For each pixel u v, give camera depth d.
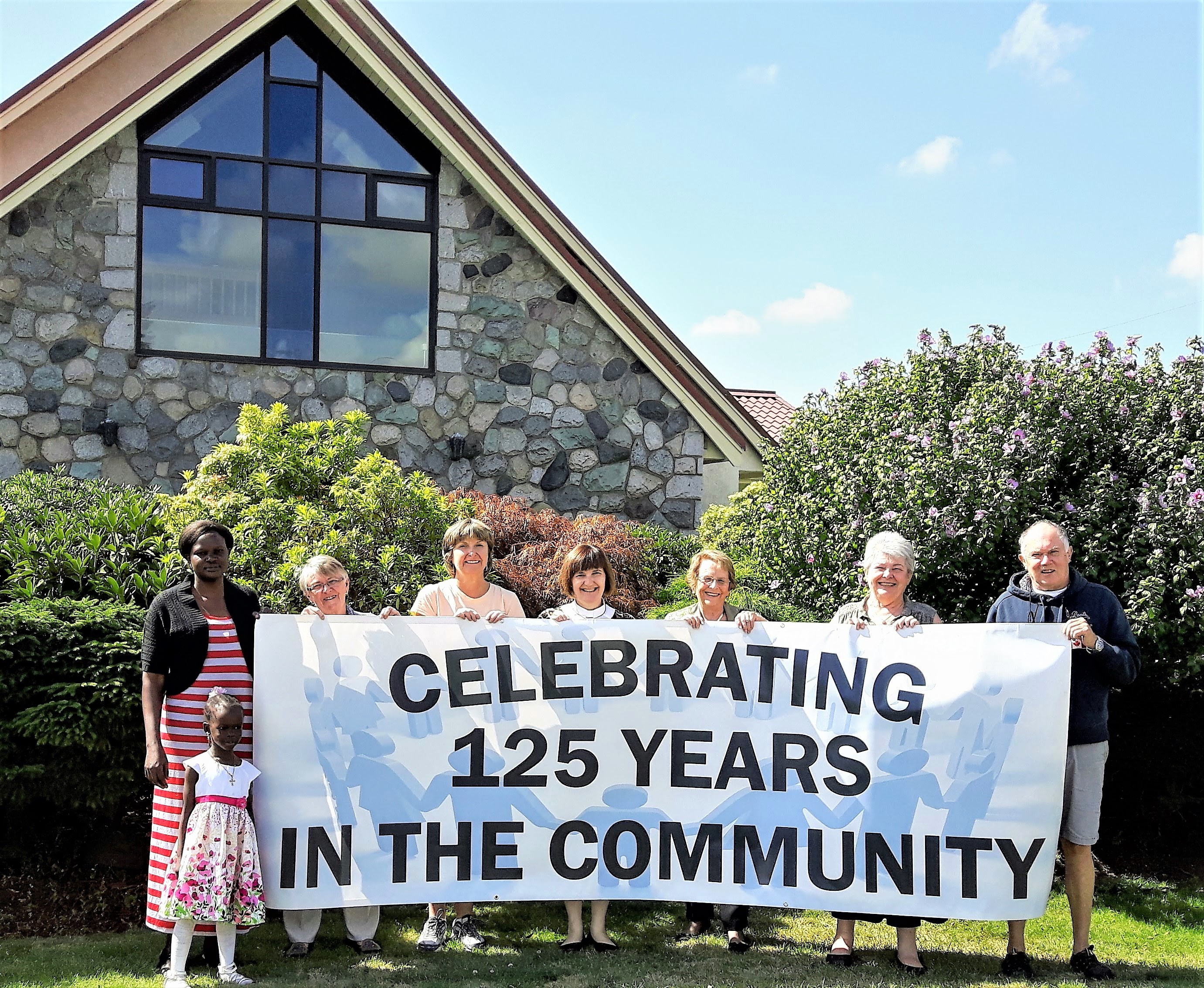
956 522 6.80
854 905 5.26
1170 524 6.54
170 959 5.09
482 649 5.43
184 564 6.89
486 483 10.95
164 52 12.39
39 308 9.80
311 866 5.18
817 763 5.38
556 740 5.43
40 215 9.84
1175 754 7.47
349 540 7.34
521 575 8.16
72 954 5.33
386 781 5.28
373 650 5.34
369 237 10.95
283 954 5.35
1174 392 7.12
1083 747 5.21
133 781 6.05
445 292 10.96
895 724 5.33
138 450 10.05
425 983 4.89
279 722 5.20
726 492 14.75
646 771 5.44
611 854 5.39
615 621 5.52
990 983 5.01
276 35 10.76
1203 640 6.57
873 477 7.31
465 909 5.57
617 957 5.33
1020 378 7.20
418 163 11.12
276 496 7.80
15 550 6.72
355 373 10.68
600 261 11.35
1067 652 5.21
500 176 10.93
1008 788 5.20
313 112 10.84
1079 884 5.24
